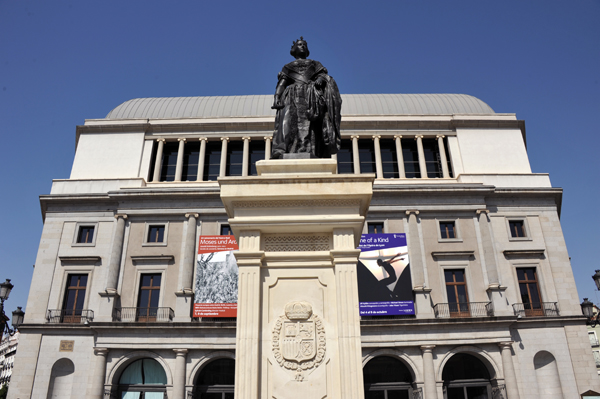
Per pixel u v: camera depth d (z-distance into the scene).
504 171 36.19
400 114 38.66
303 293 6.02
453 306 30.97
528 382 28.86
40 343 29.39
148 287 31.23
